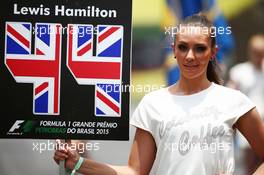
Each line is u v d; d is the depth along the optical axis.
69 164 13.29
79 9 13.34
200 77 12.68
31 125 13.33
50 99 13.34
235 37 22.67
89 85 13.35
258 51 22.77
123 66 13.38
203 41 12.59
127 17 13.35
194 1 19.97
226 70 22.55
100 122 13.37
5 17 13.30
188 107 12.59
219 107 12.54
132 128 19.31
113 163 19.09
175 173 12.51
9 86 13.28
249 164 21.75
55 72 13.32
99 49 13.35
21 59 13.30
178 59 12.73
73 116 13.36
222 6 21.78
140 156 13.02
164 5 20.72
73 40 13.34
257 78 22.78
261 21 23.17
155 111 12.73
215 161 12.45
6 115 13.29
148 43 21.25
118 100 13.38
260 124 12.69
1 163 19.48
